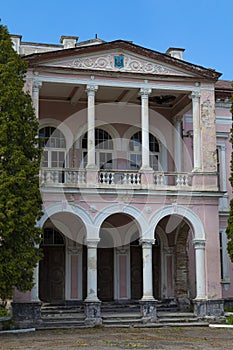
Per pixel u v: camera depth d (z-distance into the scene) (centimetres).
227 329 2034
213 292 2242
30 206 1872
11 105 1931
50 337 1794
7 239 1827
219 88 2738
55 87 2361
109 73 2275
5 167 1880
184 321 2164
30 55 2197
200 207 2297
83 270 2491
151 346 1589
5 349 1520
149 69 2327
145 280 2188
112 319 2144
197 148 2336
